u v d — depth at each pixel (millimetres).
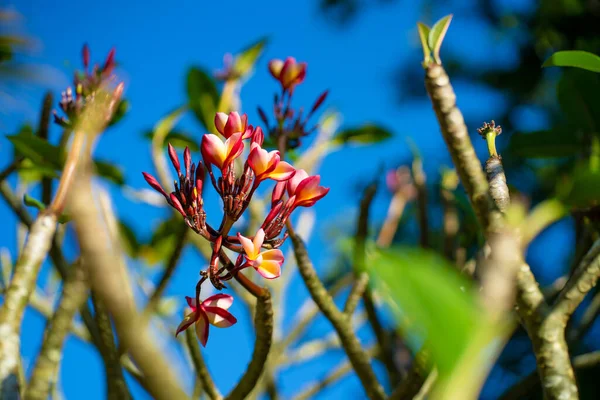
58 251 1542
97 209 774
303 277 1511
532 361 3584
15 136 1569
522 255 1246
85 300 1483
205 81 1995
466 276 1398
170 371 756
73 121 1566
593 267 1247
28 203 1580
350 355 1513
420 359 1374
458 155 1268
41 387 1184
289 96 1707
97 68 1610
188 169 1271
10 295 1202
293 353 2055
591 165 1704
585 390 2986
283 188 1300
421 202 1898
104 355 1422
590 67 1424
